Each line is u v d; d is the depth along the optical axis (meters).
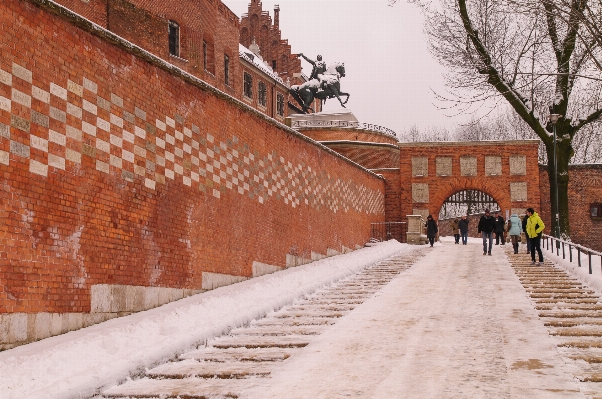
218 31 40.94
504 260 27.08
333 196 33.41
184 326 12.92
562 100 37.50
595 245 46.84
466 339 11.78
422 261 27.77
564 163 38.22
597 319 13.31
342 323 13.88
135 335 11.88
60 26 12.88
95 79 14.00
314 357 10.91
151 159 16.20
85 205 13.43
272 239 24.50
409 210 47.97
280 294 17.28
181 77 17.91
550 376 9.22
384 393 8.62
